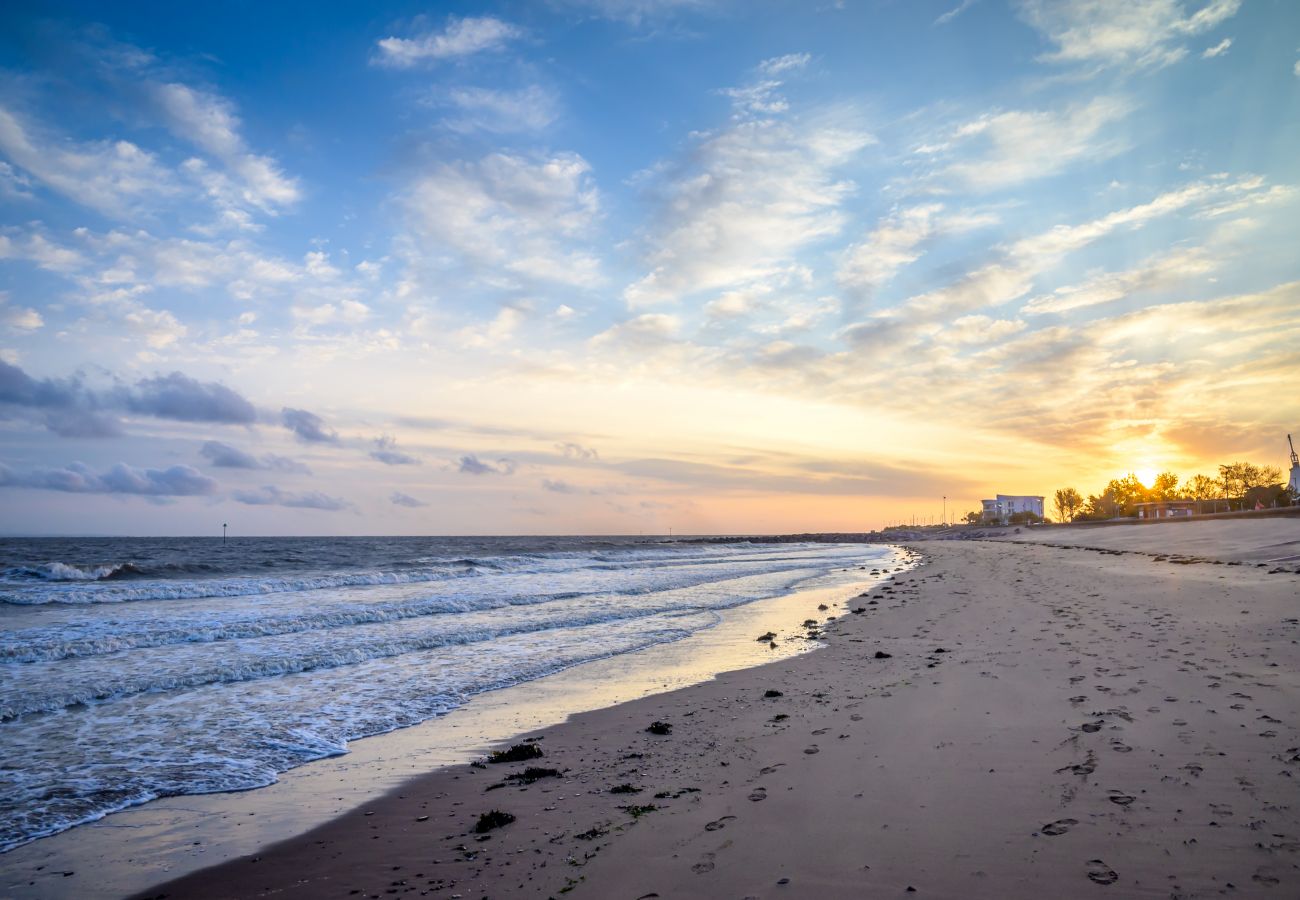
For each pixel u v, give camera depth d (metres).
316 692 11.96
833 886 4.49
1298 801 5.05
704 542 155.88
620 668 14.03
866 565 50.25
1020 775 6.10
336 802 7.16
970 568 37.47
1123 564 30.69
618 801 6.64
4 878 5.59
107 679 12.33
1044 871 4.40
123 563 36.59
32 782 7.74
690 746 8.38
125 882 5.50
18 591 22.98
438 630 18.08
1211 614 13.63
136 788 7.60
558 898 4.73
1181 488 133.50
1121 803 5.29
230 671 13.09
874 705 9.34
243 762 8.46
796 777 6.73
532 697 11.77
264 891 5.25
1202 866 4.28
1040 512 193.38
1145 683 8.79
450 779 7.79
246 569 37.28
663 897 4.59
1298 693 7.75
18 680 12.14
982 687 9.57
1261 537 35.59
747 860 5.01
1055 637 12.99
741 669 13.49
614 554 64.56
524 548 86.62
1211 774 5.67
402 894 5.02
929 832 5.15
